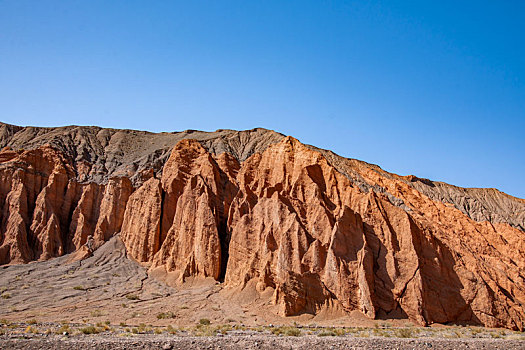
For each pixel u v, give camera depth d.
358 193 55.84
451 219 67.94
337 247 47.62
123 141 94.31
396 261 47.78
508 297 50.03
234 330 35.78
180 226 60.62
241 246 52.84
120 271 57.56
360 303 44.34
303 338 30.67
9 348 24.19
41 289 49.66
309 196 56.78
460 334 38.56
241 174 67.75
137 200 67.38
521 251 74.06
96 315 41.31
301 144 66.25
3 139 91.88
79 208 68.38
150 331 33.72
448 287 47.38
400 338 33.12
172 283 53.69
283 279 46.62
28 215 65.81
